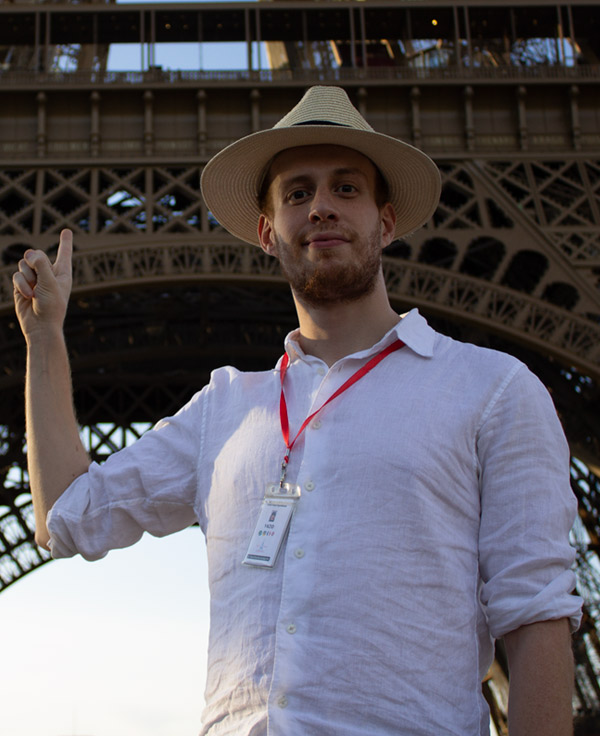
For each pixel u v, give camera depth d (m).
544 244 36.09
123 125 40.00
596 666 46.84
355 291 5.27
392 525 4.48
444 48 45.91
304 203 5.42
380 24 44.25
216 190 6.10
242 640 4.52
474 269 43.34
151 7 42.38
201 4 42.47
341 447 4.68
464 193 38.28
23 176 38.34
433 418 4.68
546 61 44.41
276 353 44.28
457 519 4.62
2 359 44.91
